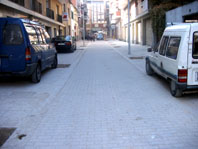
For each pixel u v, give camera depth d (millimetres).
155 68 8367
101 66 12547
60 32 35094
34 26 8406
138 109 5469
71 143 3848
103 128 4422
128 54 18516
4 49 7250
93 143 3834
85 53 21141
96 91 7199
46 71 10867
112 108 5574
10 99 6348
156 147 3666
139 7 28891
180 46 5820
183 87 5801
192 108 5453
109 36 86562
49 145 3789
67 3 40250
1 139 4004
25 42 7250
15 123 4727
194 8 13297
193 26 5656
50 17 26594
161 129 4328
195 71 5758
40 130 4379
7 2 14000
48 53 9750
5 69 7324
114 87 7684
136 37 34531
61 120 4863
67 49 20844
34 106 5777
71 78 9273
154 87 7590
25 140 3977
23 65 7297
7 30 7250
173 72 6199
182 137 3992
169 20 17609
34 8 20438
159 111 5297
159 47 7832
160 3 20828
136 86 7773
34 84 8133
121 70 11086
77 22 57969
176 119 4801
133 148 3646
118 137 4035
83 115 5137
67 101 6188
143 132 4215
